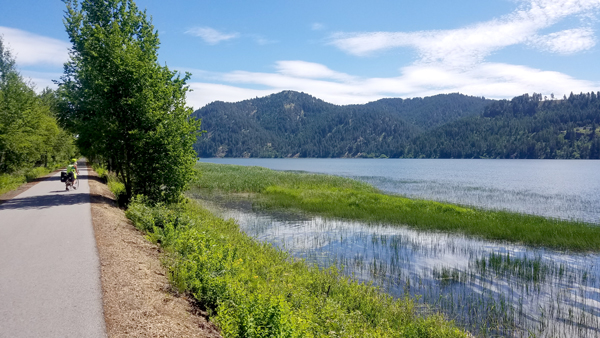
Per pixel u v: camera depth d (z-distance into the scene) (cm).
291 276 918
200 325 538
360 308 793
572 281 1080
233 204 2517
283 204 2484
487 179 5853
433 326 714
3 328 438
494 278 1092
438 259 1291
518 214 2130
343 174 7462
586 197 3350
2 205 1417
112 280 612
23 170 2969
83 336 427
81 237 893
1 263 690
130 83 1594
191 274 690
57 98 2511
